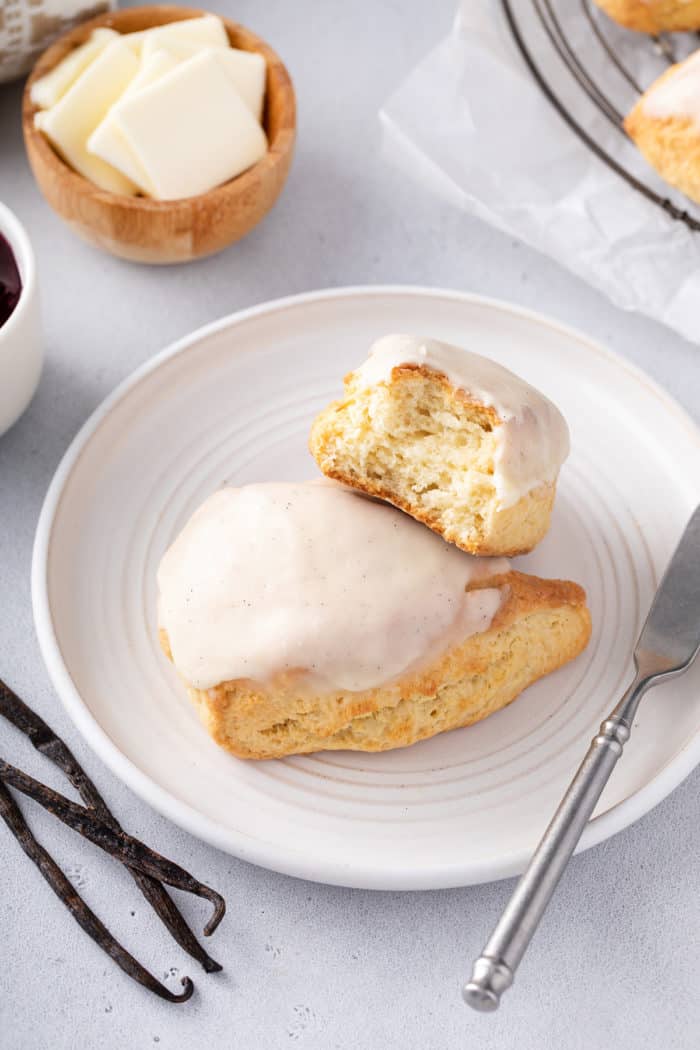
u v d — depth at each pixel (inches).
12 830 23.5
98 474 25.7
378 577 23.8
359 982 23.0
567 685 24.5
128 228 27.3
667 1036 22.8
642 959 23.2
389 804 23.5
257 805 23.3
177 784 23.4
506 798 23.5
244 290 28.4
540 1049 22.7
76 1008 22.8
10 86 30.1
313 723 23.5
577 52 30.4
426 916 23.4
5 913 23.2
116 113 27.0
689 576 24.9
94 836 23.2
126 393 26.0
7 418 25.8
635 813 22.9
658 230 28.6
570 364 27.0
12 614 25.2
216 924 22.8
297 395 26.7
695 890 23.6
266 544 24.0
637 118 28.5
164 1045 22.6
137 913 23.3
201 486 26.0
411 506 24.4
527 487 24.0
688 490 26.0
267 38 31.1
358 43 31.2
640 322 28.4
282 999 22.9
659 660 24.1
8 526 25.9
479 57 29.4
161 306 28.2
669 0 29.6
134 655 24.4
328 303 27.1
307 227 29.1
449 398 24.0
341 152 29.9
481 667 23.9
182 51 28.2
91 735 23.3
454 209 29.5
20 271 25.9
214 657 23.5
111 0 29.1
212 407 26.5
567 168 29.1
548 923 23.4
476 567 24.3
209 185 27.5
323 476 26.0
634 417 26.6
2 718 24.4
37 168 27.4
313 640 23.4
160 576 24.4
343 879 22.5
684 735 23.8
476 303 27.1
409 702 23.7
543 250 28.6
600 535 25.8
